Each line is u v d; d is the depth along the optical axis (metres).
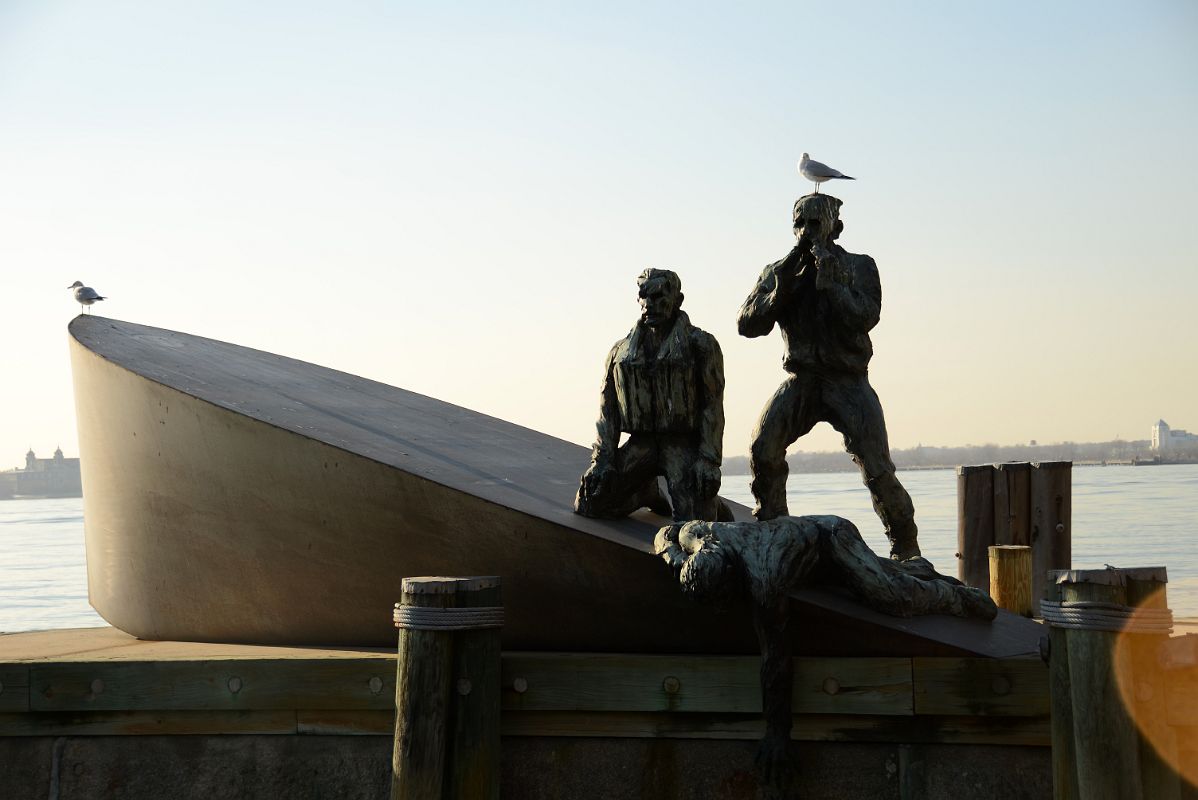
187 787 6.93
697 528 6.69
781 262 8.14
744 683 6.58
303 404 9.54
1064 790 5.90
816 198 8.02
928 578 7.17
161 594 8.84
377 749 6.80
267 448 8.12
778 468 8.43
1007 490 11.54
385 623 7.88
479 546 7.44
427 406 11.38
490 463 8.89
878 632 6.59
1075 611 5.79
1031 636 7.07
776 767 6.35
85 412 9.59
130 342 10.58
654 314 7.52
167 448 8.69
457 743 6.40
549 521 7.19
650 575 7.00
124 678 6.94
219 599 8.51
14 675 6.97
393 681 6.78
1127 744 5.71
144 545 8.95
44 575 28.53
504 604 7.46
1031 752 6.38
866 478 8.25
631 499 7.84
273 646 8.23
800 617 6.65
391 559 7.73
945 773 6.46
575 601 7.26
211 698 6.90
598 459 7.66
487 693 6.49
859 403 8.19
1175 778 5.91
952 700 6.43
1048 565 11.56
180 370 9.67
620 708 6.65
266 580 8.26
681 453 7.61
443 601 6.38
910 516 8.30
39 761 7.01
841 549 6.71
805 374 8.28
